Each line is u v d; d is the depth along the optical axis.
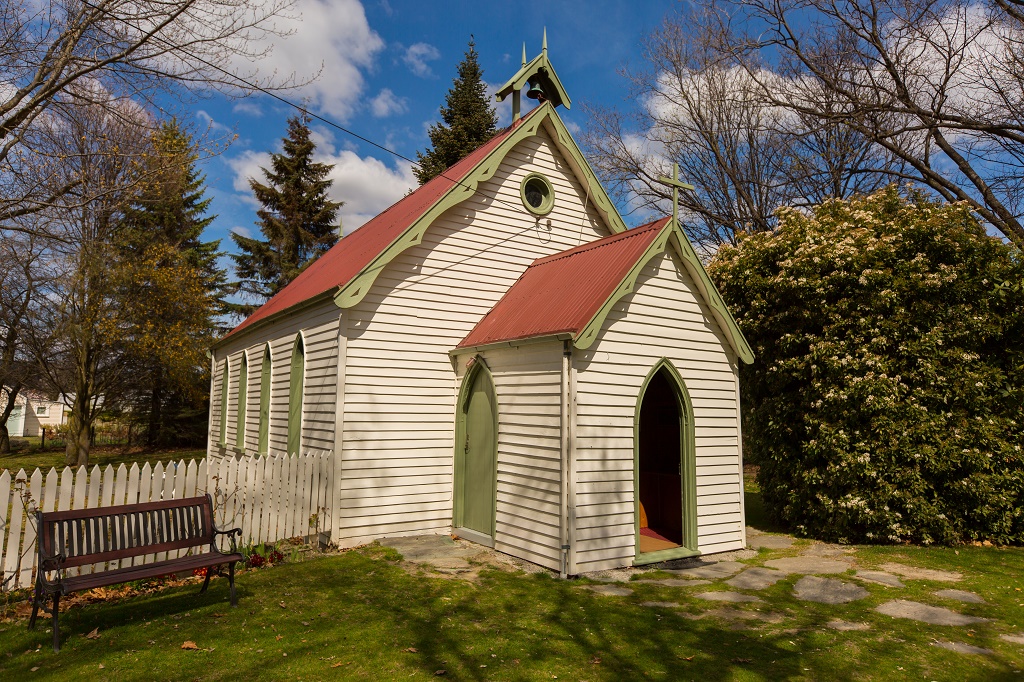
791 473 12.12
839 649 6.00
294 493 10.10
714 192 28.56
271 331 14.73
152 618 6.75
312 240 39.56
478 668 5.51
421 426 11.32
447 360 11.77
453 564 9.17
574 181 14.17
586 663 5.66
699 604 7.47
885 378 10.57
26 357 26.23
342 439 10.50
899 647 6.07
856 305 11.28
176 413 34.19
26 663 5.50
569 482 8.62
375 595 7.64
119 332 24.77
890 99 20.75
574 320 8.95
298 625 6.55
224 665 5.48
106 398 27.62
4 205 10.48
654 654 5.89
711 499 10.35
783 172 26.36
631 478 9.33
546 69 14.49
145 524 6.94
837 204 13.38
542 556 8.97
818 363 11.42
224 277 38.38
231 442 18.27
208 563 6.84
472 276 12.32
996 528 10.39
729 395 10.80
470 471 11.19
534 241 13.34
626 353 9.45
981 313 10.77
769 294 12.49
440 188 13.68
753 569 9.19
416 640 6.18
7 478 7.55
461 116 41.00
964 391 10.38
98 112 12.12
